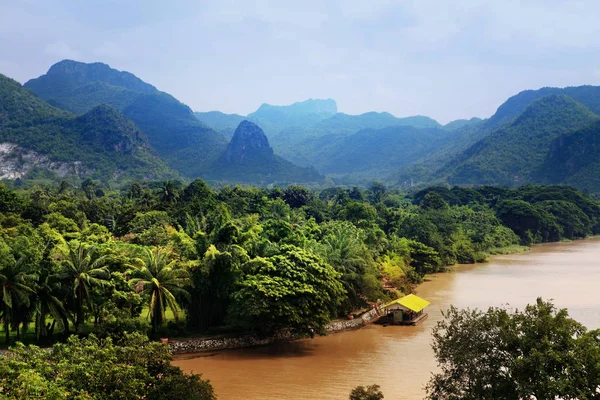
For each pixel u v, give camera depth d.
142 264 59.09
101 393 30.61
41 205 119.62
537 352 27.33
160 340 56.66
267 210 142.75
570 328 28.98
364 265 74.62
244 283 58.59
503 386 28.36
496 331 30.12
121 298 54.66
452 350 30.72
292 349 59.78
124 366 32.47
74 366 31.28
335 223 117.62
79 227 111.44
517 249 167.62
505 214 195.62
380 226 144.75
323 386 47.19
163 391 32.66
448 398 30.80
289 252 62.94
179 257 62.22
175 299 60.47
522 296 88.06
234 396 44.62
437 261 116.06
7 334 53.06
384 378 49.50
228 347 59.62
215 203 130.12
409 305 72.62
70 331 56.41
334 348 60.34
